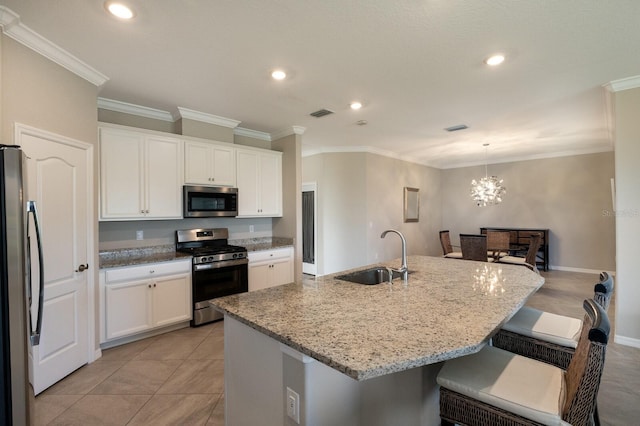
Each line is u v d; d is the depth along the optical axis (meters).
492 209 7.87
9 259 1.42
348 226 6.34
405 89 3.31
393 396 1.58
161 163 3.59
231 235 4.61
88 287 2.78
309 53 2.56
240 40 2.36
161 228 3.90
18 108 2.14
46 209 2.35
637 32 2.26
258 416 1.53
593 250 6.58
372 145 6.16
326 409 1.35
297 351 1.27
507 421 1.24
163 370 2.68
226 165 4.18
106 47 2.43
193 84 3.14
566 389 1.28
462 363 1.51
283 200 4.94
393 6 1.98
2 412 1.41
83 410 2.14
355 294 1.94
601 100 3.64
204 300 3.69
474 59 2.67
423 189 7.92
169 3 1.92
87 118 2.79
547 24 2.17
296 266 4.74
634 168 3.01
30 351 1.60
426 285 2.17
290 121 4.43
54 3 1.91
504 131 5.05
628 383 2.43
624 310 3.08
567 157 6.85
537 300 4.65
